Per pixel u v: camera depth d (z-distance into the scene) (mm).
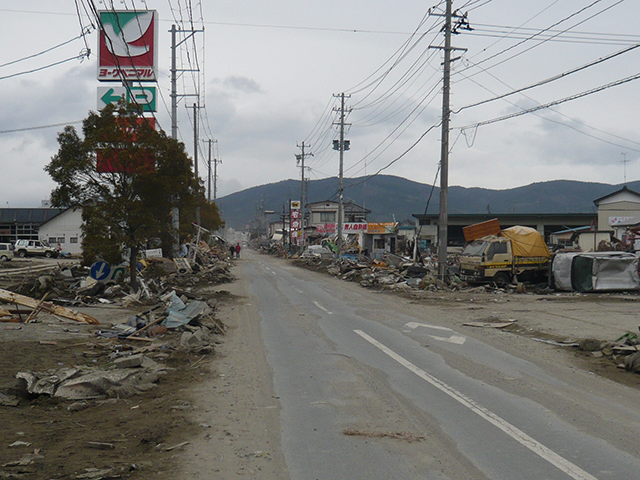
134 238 19750
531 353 10641
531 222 60125
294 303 20094
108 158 18750
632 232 30625
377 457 5195
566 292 23125
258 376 8758
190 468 4898
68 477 4605
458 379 8461
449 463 5035
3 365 8953
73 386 7434
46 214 68000
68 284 21844
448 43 25578
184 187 20281
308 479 4672
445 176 26016
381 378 8539
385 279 27953
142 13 33250
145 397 7578
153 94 33281
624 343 10688
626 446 5492
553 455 5230
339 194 46344
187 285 27250
